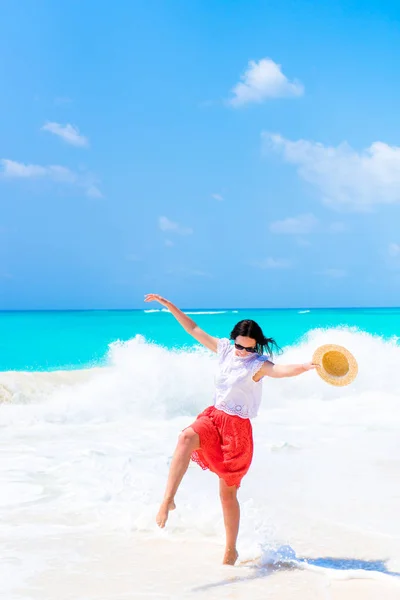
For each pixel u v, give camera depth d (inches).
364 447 309.4
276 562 162.7
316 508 210.7
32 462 273.0
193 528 191.3
